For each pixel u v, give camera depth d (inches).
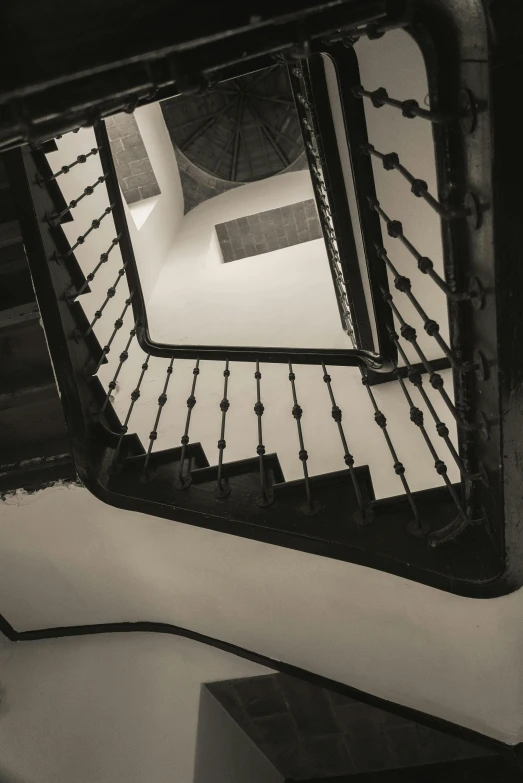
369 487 90.6
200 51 46.2
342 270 166.1
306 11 43.4
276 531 85.5
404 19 49.0
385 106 119.9
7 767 106.3
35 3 42.0
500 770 132.0
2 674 121.0
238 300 241.1
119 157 308.2
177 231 339.0
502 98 46.9
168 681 113.8
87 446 94.7
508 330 56.8
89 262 185.8
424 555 79.7
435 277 61.7
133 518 96.8
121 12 42.7
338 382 181.8
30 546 107.0
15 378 95.8
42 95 45.1
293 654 106.0
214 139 397.7
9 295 96.4
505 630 83.7
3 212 98.0
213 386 190.4
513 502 66.6
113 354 194.1
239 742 126.9
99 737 106.9
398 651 94.0
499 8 43.8
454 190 57.0
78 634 124.6
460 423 67.7
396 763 141.1
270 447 171.2
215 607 106.3
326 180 150.9
